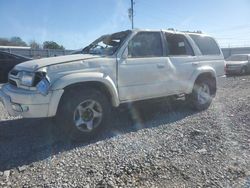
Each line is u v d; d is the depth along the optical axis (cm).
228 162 333
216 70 633
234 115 549
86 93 409
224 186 278
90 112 420
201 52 607
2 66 1016
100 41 523
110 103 454
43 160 349
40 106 376
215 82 629
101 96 428
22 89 401
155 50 516
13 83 435
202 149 374
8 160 351
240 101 699
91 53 495
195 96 587
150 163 333
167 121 521
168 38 545
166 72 521
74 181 293
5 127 492
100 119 429
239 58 1761
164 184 284
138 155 358
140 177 299
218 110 604
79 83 404
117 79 447
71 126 399
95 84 428
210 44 641
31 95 376
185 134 439
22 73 407
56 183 289
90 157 355
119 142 408
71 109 396
